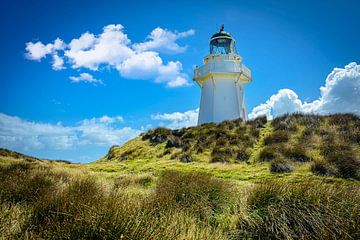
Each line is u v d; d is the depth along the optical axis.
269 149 19.12
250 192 7.79
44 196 6.94
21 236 4.95
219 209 8.13
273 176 15.01
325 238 5.67
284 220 6.37
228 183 9.94
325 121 22.78
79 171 17.31
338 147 17.44
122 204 5.57
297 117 24.38
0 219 5.57
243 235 6.59
